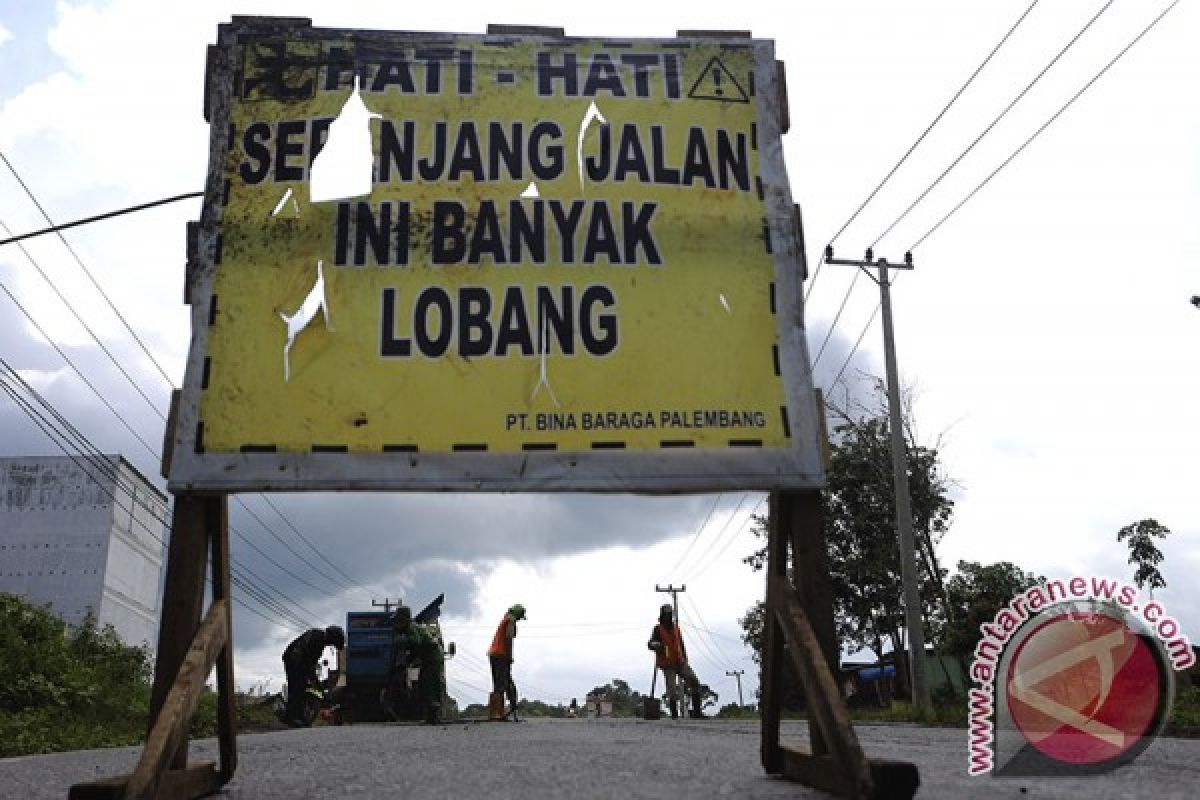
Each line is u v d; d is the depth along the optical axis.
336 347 3.41
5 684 10.94
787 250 3.65
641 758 4.15
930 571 26.69
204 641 3.05
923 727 9.02
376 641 17.05
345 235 3.55
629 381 3.43
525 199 3.64
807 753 3.07
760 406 3.44
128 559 38.84
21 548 36.69
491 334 3.46
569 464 3.33
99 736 9.59
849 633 29.02
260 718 14.88
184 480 3.21
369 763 4.21
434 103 3.74
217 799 3.06
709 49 3.89
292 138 3.65
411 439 3.32
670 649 12.84
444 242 3.57
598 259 3.58
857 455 27.83
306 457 3.28
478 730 8.24
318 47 3.77
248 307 3.44
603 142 3.73
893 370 18.53
